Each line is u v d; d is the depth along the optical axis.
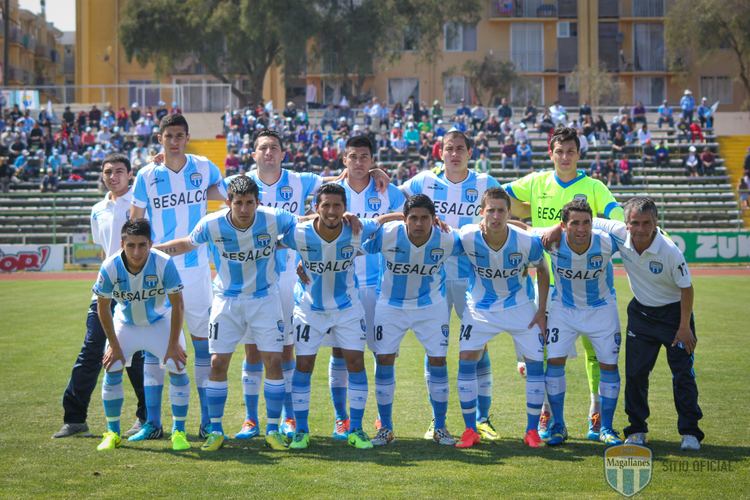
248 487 5.20
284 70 42.16
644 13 45.56
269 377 6.37
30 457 5.95
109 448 6.20
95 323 6.68
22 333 12.36
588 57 45.72
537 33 46.03
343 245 6.26
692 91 46.00
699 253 25.61
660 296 6.30
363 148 7.17
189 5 40.69
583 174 7.21
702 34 41.97
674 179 31.95
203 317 6.95
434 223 6.38
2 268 25.25
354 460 5.88
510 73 44.25
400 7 41.31
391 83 45.91
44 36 64.62
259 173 7.34
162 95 39.25
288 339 7.03
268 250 6.33
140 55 41.44
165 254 6.30
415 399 7.98
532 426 6.39
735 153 34.19
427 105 45.66
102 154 32.03
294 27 38.91
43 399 7.86
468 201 7.41
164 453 6.11
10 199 29.75
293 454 6.08
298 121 34.75
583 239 6.17
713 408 7.33
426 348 6.55
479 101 43.06
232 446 6.34
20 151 32.41
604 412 6.44
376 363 6.64
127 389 8.48
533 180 7.39
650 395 8.00
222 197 7.46
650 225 6.09
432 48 42.31
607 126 35.62
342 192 6.20
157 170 7.11
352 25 40.41
